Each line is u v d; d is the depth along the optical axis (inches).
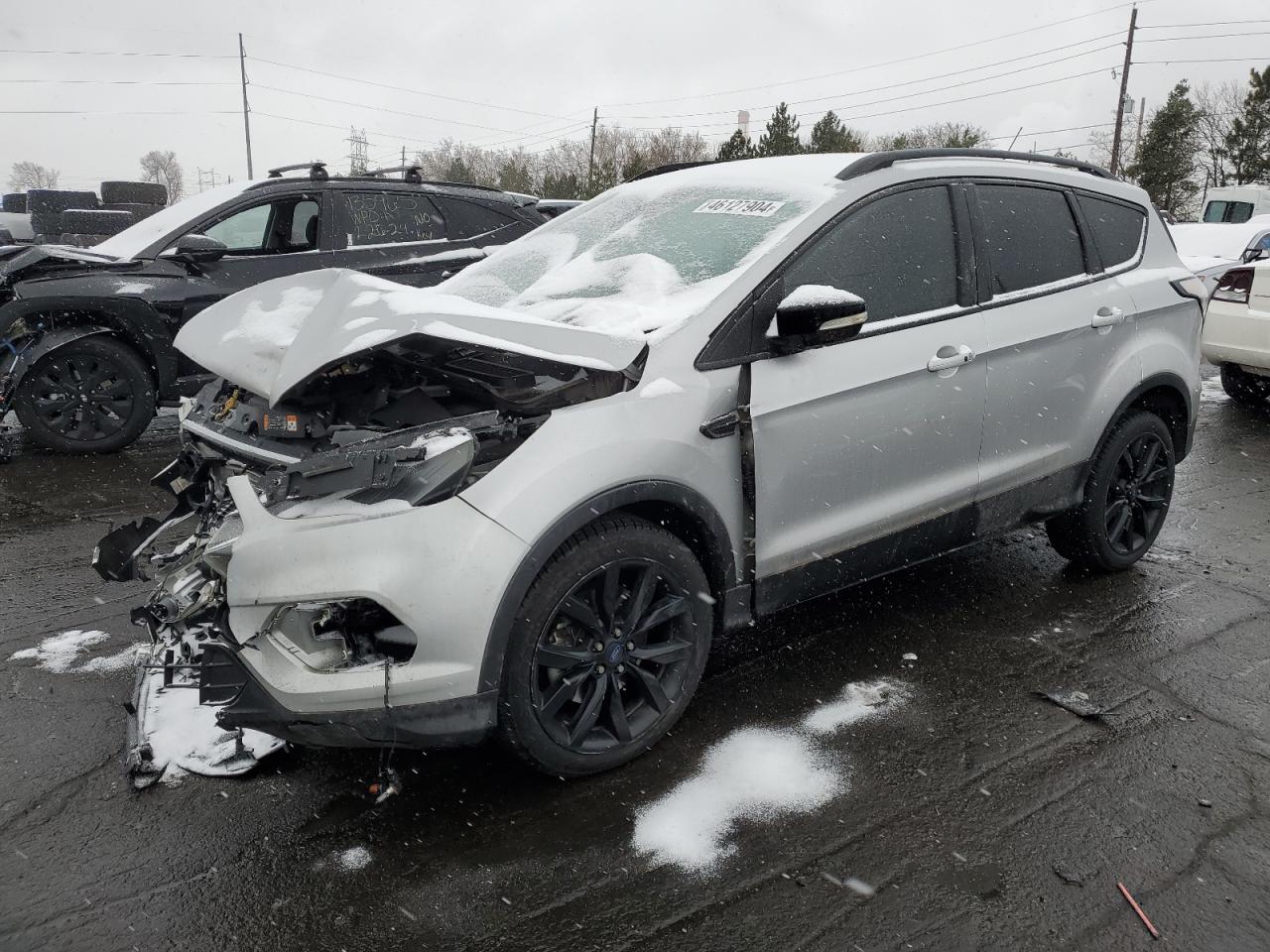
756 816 106.7
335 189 284.8
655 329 118.5
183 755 116.3
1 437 253.0
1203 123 2325.3
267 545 98.5
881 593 169.0
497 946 88.3
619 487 107.0
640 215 150.9
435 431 106.6
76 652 145.0
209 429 128.0
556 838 102.8
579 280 138.5
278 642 99.7
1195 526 206.5
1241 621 157.9
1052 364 152.0
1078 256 161.3
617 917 91.8
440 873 97.7
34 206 516.4
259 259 274.2
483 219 306.5
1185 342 174.9
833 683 136.7
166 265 264.1
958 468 142.9
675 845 101.8
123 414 261.7
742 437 116.9
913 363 132.9
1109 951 87.8
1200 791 111.5
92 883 96.3
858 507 132.1
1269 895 94.7
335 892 95.2
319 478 101.7
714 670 140.6
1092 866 98.9
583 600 108.8
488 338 108.6
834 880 96.9
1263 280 309.1
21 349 252.2
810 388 122.6
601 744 112.1
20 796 110.0
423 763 116.5
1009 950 87.9
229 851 101.0
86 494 224.5
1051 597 167.5
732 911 92.6
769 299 122.0
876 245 133.8
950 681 137.5
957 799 109.8
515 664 102.4
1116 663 143.1
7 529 199.8
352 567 96.6
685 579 115.5
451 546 98.0
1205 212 1064.2
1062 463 158.2
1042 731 124.4
